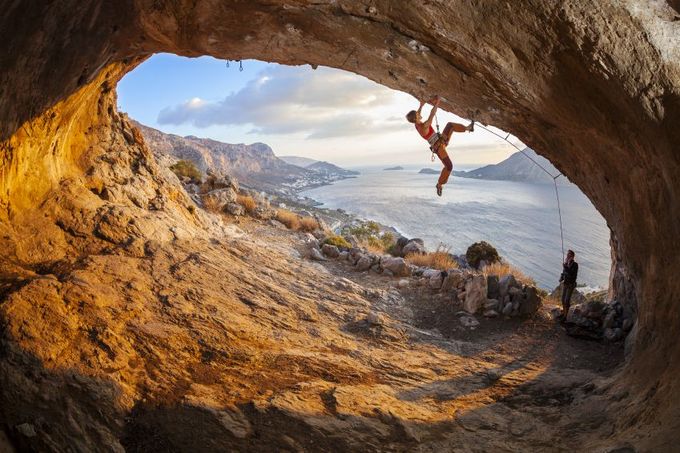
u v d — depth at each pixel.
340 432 6.22
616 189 8.41
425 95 8.30
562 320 11.78
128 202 12.26
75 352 6.63
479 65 6.80
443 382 8.60
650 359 7.35
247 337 8.61
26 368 6.09
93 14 7.71
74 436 5.58
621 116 6.50
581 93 6.59
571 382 8.78
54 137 9.81
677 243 6.94
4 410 5.61
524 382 8.88
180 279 9.87
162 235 11.52
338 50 7.68
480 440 6.52
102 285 8.46
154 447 5.66
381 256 15.98
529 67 6.52
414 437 6.37
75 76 8.62
